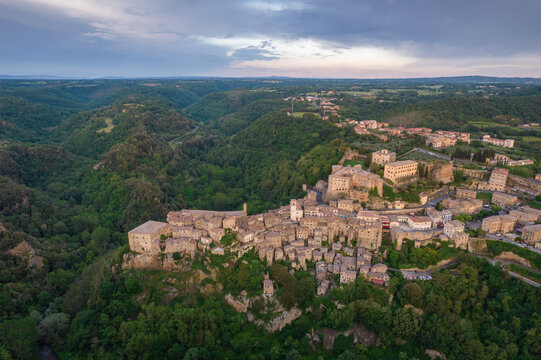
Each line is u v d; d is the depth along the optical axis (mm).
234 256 173500
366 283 160625
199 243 179125
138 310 163375
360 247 182875
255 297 162625
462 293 154125
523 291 148875
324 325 155250
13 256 192000
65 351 152625
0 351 137750
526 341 135500
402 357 143125
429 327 147250
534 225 174500
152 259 176000
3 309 161000
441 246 174875
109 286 167125
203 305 161125
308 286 161750
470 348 138125
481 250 170375
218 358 146375
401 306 155000
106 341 149875
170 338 151000
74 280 195750
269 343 154625
